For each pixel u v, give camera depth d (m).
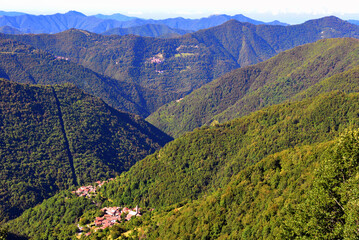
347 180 46.34
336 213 45.19
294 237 48.91
